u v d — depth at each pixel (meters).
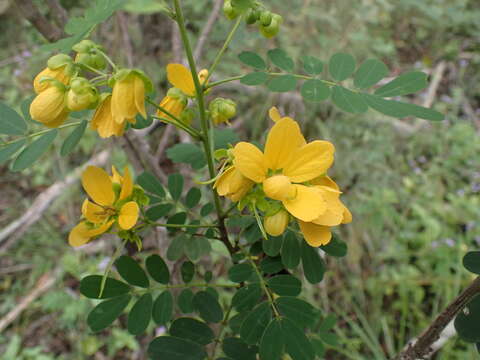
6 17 0.49
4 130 0.15
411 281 0.36
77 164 0.42
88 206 0.14
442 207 0.41
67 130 0.41
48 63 0.13
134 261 0.15
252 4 0.14
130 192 0.14
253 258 0.16
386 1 0.53
